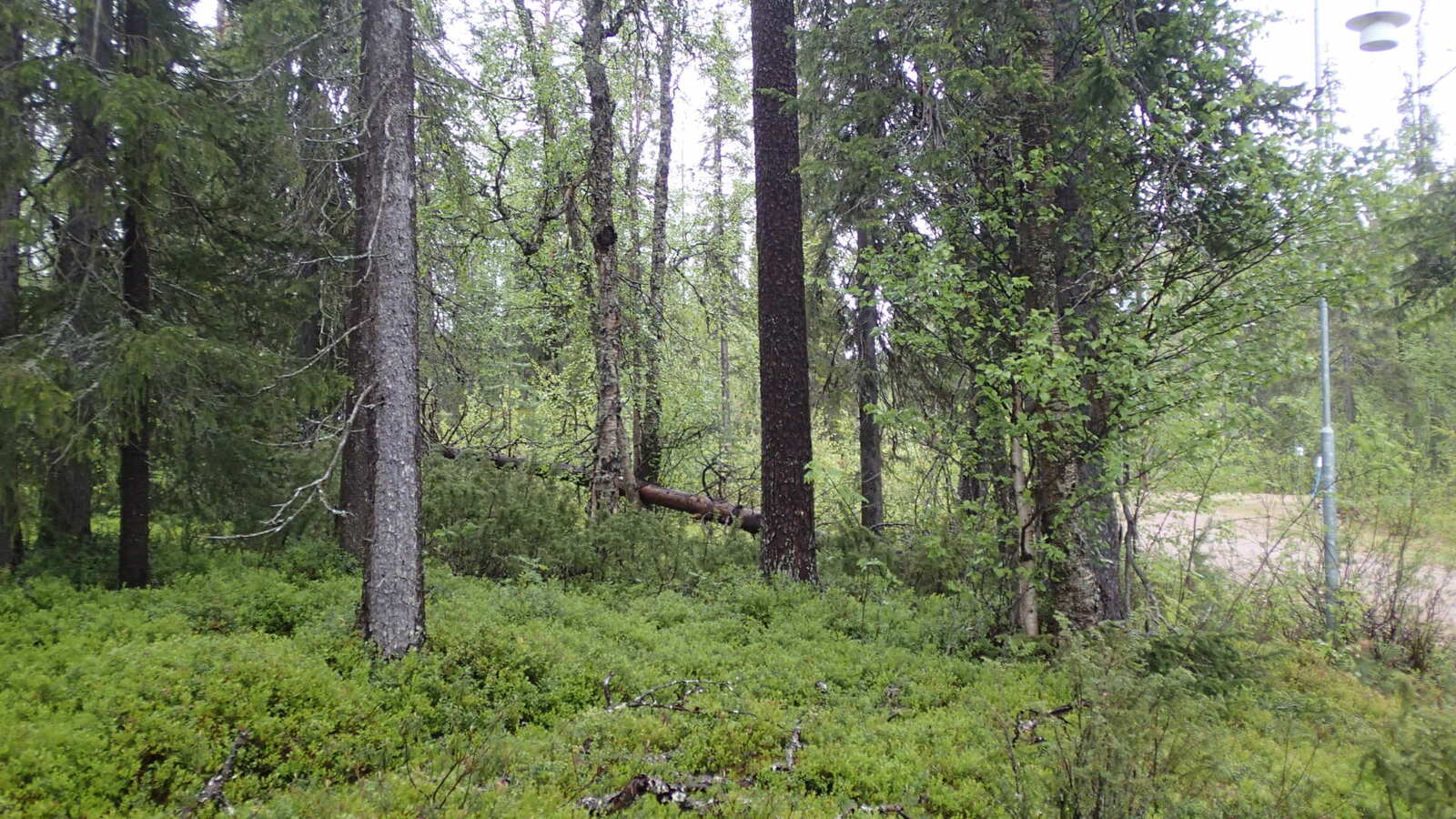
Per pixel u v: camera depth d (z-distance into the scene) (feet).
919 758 18.25
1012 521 26.58
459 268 40.34
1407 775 12.96
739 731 19.38
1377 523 36.27
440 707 19.92
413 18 25.30
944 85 26.94
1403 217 25.96
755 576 33.45
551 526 37.11
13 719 16.15
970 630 27.09
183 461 31.40
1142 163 26.86
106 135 27.07
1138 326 25.27
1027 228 27.07
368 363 23.53
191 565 32.14
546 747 17.75
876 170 28.32
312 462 36.99
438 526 36.83
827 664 24.52
